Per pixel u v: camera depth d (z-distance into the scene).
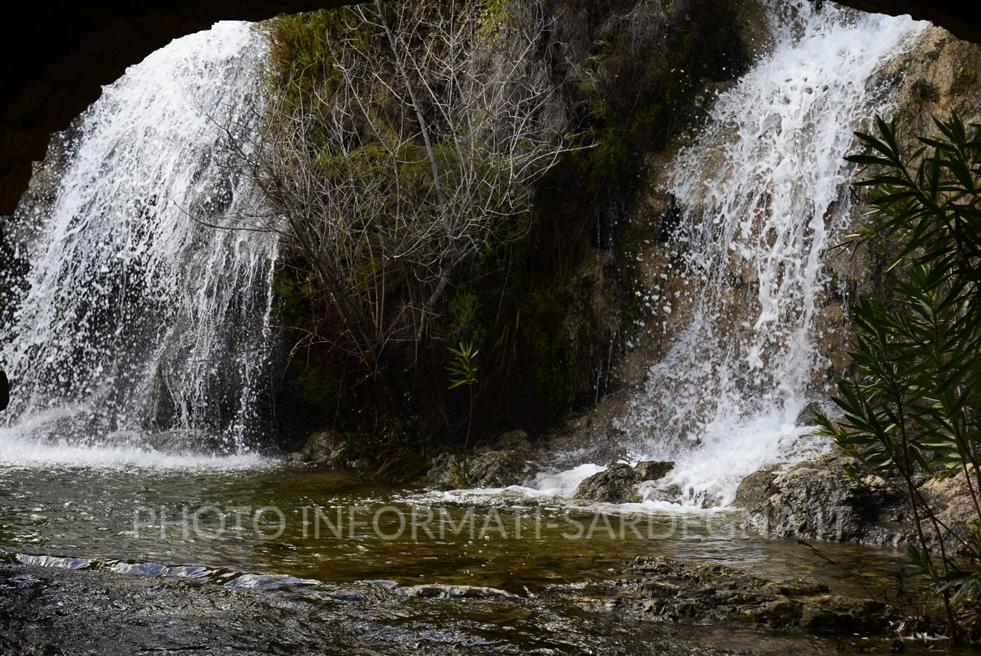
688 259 10.55
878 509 6.49
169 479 8.97
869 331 4.43
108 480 8.78
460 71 10.58
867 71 9.90
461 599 4.81
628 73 11.07
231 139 10.41
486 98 10.38
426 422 10.53
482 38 10.65
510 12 10.70
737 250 10.16
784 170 10.02
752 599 4.61
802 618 4.41
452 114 10.69
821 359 9.17
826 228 9.48
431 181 10.27
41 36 4.53
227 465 10.12
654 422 9.96
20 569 5.27
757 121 10.62
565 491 8.62
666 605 4.57
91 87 4.94
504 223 10.70
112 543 6.07
